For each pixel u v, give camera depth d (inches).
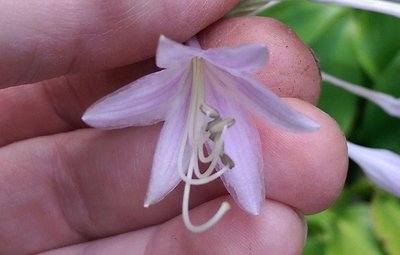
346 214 4.5
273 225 2.9
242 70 2.6
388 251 4.2
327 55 4.4
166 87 2.8
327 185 2.9
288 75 3.0
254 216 2.9
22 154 3.5
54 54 2.9
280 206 3.0
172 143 2.9
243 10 3.3
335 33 4.5
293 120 2.7
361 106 4.5
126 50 3.0
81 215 3.5
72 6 2.8
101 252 3.4
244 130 2.8
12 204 3.5
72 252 3.5
